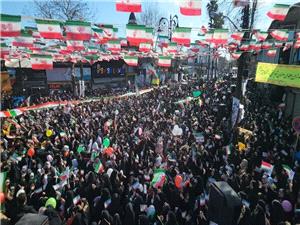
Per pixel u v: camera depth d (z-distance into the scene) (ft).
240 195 25.80
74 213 24.22
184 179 30.04
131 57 50.93
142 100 78.64
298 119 35.60
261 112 68.33
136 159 34.78
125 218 24.43
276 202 24.38
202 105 73.10
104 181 28.32
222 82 134.72
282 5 30.35
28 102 69.41
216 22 69.82
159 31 44.04
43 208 23.25
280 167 33.63
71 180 30.81
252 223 22.97
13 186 28.50
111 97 80.28
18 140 41.09
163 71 133.69
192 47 50.06
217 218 16.70
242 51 50.11
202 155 36.24
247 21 52.90
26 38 31.14
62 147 39.55
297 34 44.55
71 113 60.13
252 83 106.83
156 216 25.03
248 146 41.06
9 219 24.09
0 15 21.81
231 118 53.36
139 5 21.70
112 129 48.65
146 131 46.93
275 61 73.51
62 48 44.27
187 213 26.43
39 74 95.91
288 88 64.49
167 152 38.83
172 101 79.05
